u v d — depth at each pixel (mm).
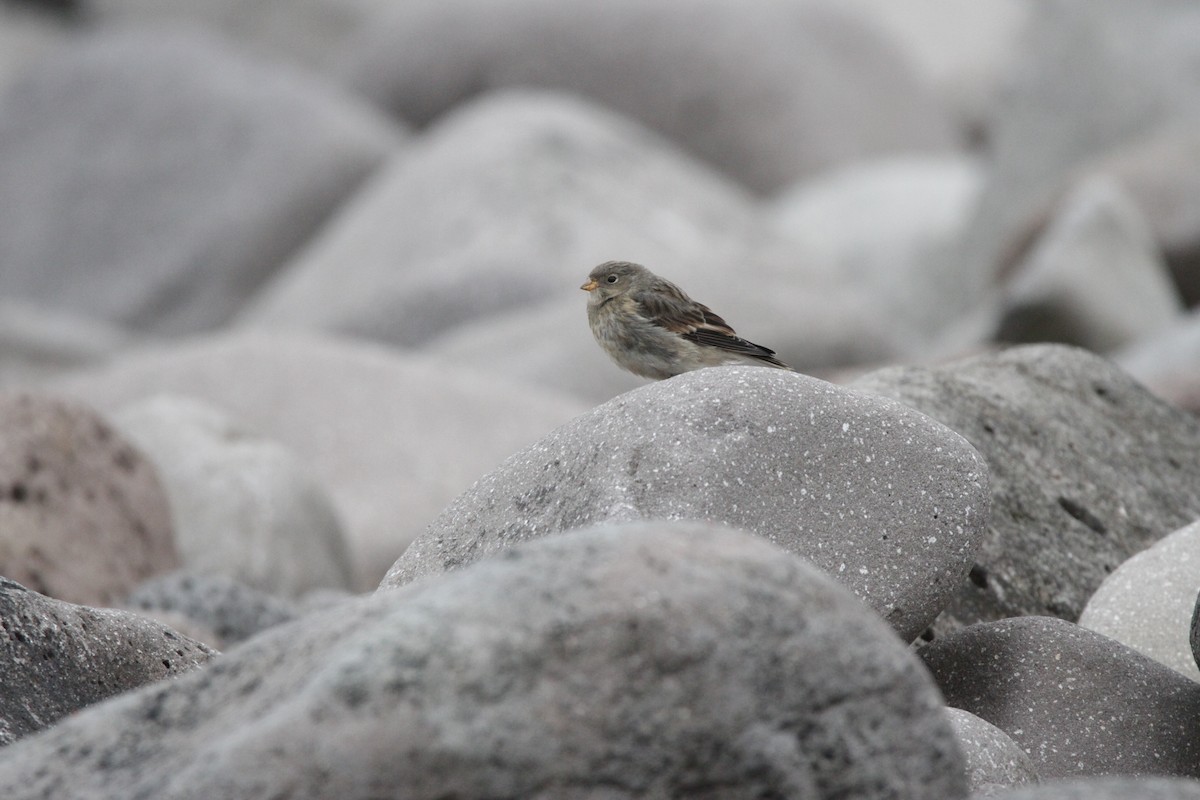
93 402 17203
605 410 6426
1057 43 27156
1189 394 13492
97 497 12039
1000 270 23172
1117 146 26281
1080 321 18781
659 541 4391
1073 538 8523
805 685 4293
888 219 28297
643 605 4219
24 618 6062
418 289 23219
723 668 4234
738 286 20156
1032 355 9906
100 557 11742
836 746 4301
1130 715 6191
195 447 13531
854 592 5996
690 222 25078
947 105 40812
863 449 6230
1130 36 26781
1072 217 19531
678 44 34625
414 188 25688
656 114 34562
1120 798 4141
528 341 19719
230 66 33438
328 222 31031
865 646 4375
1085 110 26641
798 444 6156
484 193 24859
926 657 6582
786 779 4262
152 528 12336
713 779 4223
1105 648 6371
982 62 41625
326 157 31312
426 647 4102
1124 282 19188
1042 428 9172
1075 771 6074
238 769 3951
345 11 42875
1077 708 6230
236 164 31656
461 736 4027
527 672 4117
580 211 24391
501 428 16344
